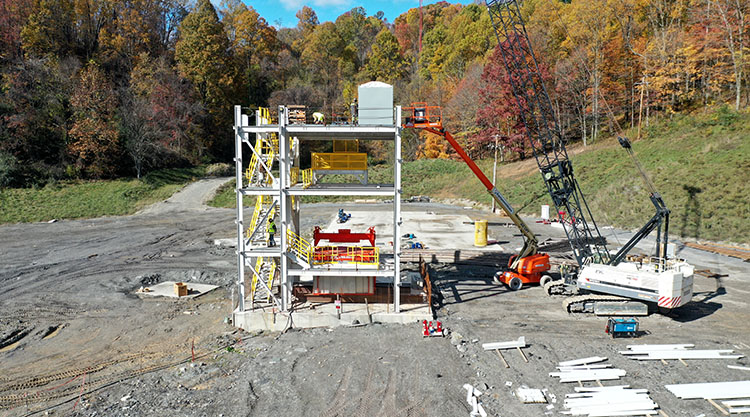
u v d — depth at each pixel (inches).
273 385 561.3
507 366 604.7
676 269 800.3
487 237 1380.4
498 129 2755.9
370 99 776.3
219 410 506.9
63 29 3257.9
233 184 2620.6
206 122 3432.6
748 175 1480.1
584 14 2536.9
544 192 2094.0
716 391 531.2
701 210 1437.0
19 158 2411.4
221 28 3516.2
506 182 2375.7
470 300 895.7
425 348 663.8
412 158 3693.4
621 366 603.2
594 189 1881.2
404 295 865.5
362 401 521.7
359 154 840.3
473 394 533.6
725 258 1169.4
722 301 868.6
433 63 4429.1
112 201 2212.1
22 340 741.3
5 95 2491.4
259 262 872.3
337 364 615.2
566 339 697.0
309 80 4419.3
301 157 3814.0
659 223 853.8
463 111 3201.3
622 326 693.3
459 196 2448.3
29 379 603.8
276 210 911.7
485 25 3722.9
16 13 3016.7
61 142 2561.5
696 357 624.1
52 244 1462.8
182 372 605.9
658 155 1913.1
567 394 531.8
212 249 1393.9
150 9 3838.6
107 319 828.6
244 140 753.0
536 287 983.6
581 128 2721.5
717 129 1899.6
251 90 4099.4
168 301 928.3
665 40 2284.7
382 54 4749.0
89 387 577.0
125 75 3270.2
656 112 2418.8
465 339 695.7
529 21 3107.8
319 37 4842.5
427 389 546.9
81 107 2608.3
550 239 1444.4
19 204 2037.4
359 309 788.6
